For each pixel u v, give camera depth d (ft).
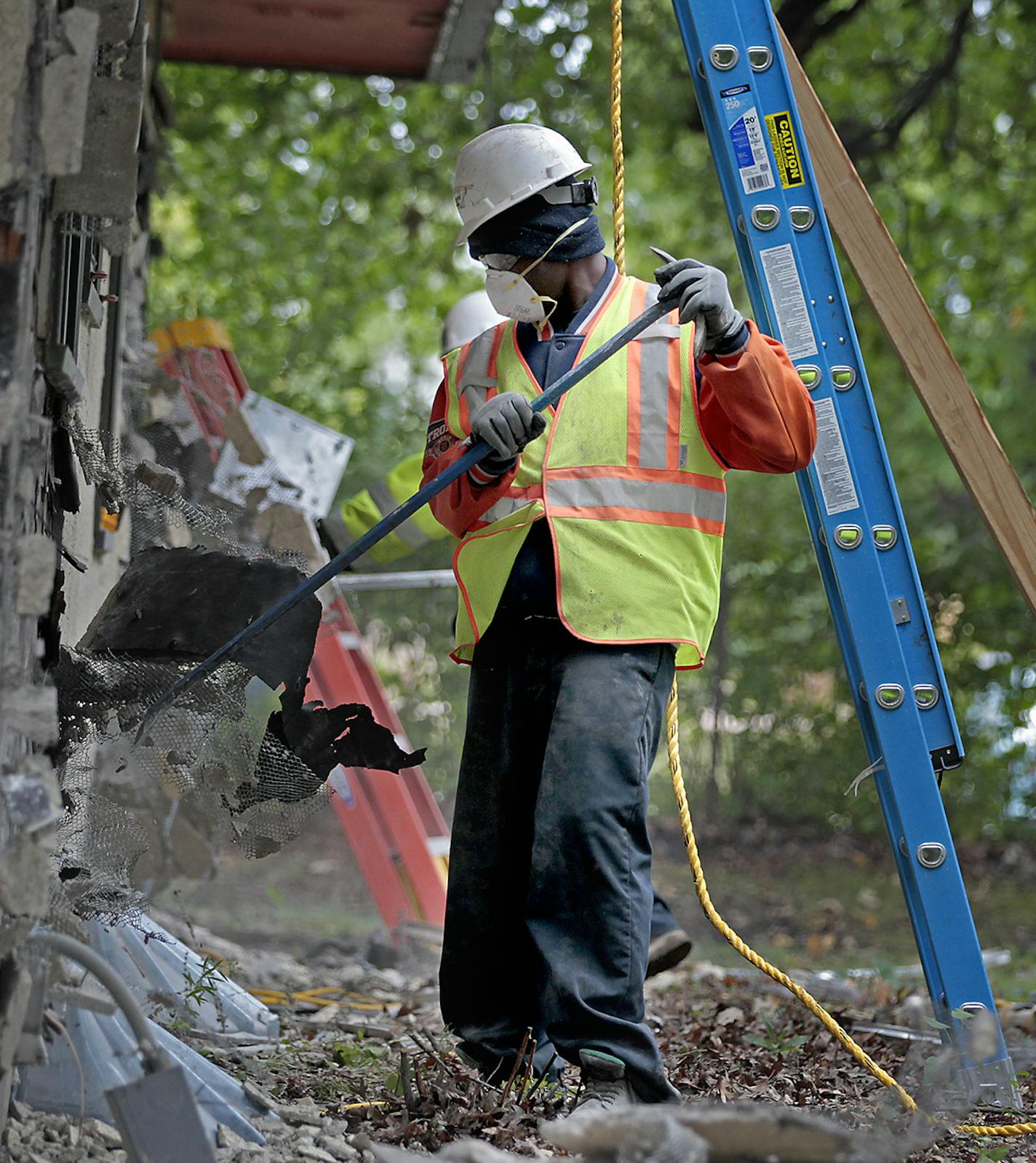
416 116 90.89
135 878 30.76
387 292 98.17
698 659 24.41
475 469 24.08
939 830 27.66
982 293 93.40
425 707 91.56
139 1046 17.08
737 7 29.07
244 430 43.19
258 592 24.50
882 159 87.35
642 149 92.53
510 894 24.94
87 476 24.86
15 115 16.40
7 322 16.52
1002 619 91.76
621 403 24.04
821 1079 26.68
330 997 38.86
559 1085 24.50
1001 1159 22.35
